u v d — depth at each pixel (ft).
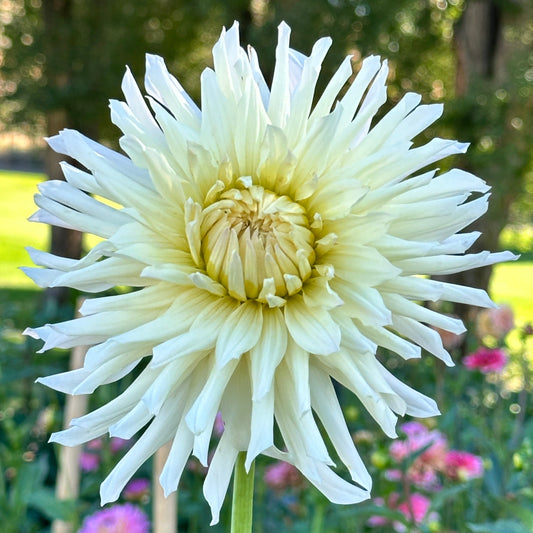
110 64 5.06
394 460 1.50
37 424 2.45
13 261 9.72
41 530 1.97
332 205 0.75
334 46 4.51
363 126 0.78
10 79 5.09
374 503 1.60
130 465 0.71
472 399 2.43
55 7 5.19
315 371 0.75
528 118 4.78
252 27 4.51
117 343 0.70
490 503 1.65
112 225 0.76
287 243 0.76
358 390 0.69
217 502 0.70
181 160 0.76
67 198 0.76
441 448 1.59
